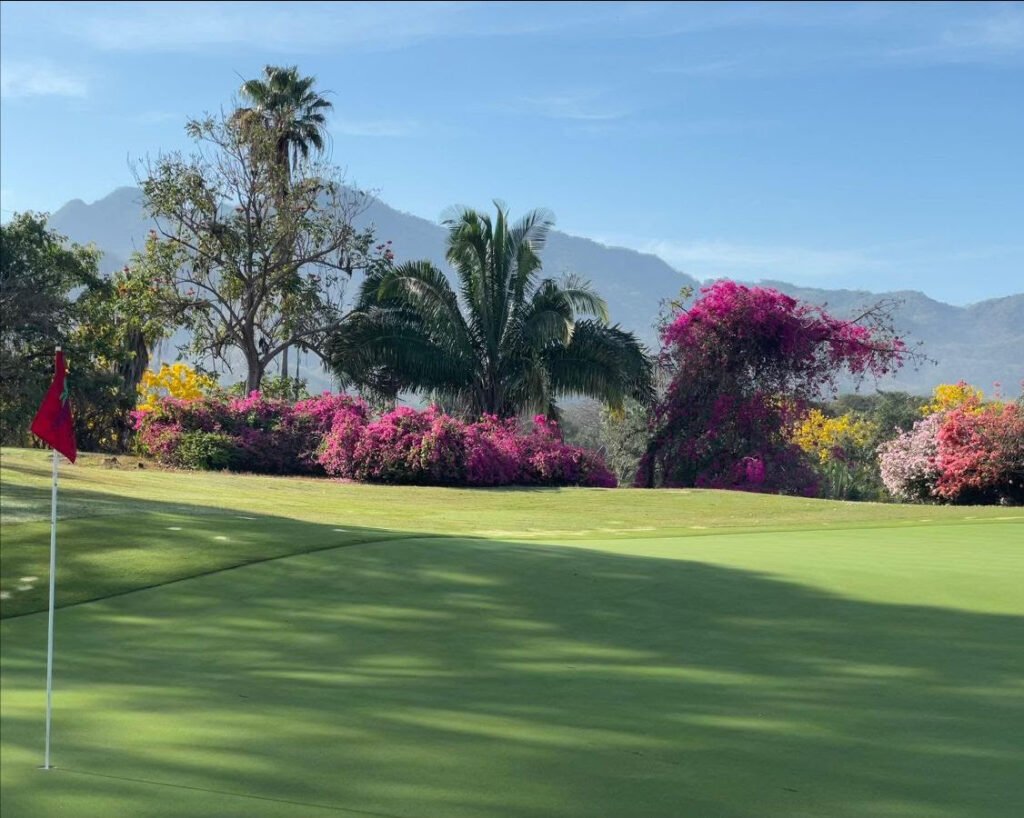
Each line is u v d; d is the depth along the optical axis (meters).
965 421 28.92
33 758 5.18
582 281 35.50
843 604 9.80
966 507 23.62
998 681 7.09
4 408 37.84
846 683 7.02
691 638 8.48
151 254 39.78
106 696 6.63
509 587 10.44
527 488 27.30
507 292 34.38
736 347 34.91
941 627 8.88
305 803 4.55
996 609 9.64
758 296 34.62
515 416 34.00
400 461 28.27
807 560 12.46
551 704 6.44
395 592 10.23
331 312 39.19
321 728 5.81
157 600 9.91
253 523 13.78
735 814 4.52
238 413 31.11
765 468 34.00
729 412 34.38
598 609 9.55
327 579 10.73
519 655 7.93
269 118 39.94
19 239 41.94
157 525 13.19
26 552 11.59
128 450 36.84
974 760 5.33
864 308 36.16
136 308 39.31
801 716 6.17
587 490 26.75
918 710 6.34
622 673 7.33
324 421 30.39
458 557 11.84
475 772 5.03
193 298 40.03
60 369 6.15
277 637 8.56
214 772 4.96
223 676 7.28
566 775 5.00
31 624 9.09
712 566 11.77
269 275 39.88
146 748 5.38
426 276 33.84
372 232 40.19
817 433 55.16
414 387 35.09
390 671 7.41
